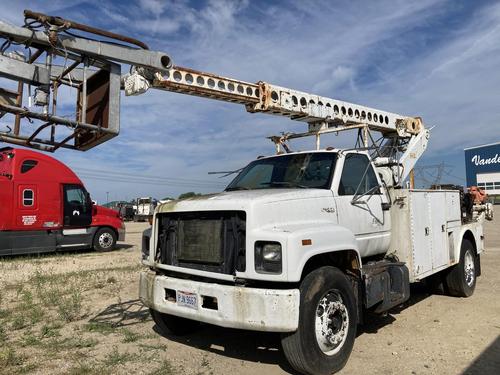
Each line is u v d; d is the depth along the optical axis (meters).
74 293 7.60
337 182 5.29
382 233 5.94
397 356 4.87
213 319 4.32
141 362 4.74
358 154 5.91
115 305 7.29
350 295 4.65
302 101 8.43
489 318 6.27
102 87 4.33
